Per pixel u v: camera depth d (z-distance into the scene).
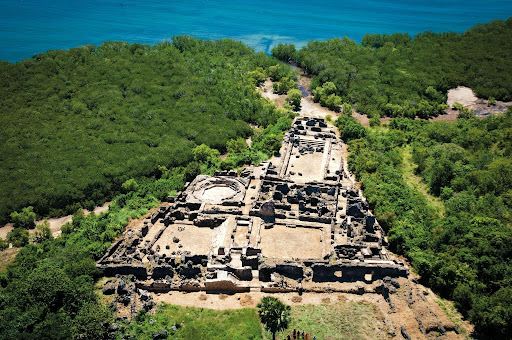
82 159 161.88
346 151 169.75
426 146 177.75
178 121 189.88
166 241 121.88
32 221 137.88
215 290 107.12
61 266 110.88
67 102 199.25
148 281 108.62
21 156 161.88
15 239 129.25
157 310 101.31
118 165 158.88
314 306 102.38
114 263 112.62
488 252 109.19
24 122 180.62
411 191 146.62
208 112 198.75
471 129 187.38
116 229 127.06
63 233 131.00
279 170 152.12
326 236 121.56
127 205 139.88
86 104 199.00
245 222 127.19
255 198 137.88
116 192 150.88
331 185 143.50
